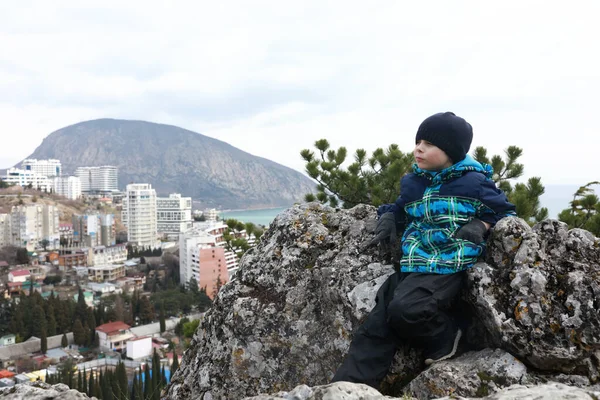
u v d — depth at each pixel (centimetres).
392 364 288
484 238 282
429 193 288
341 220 378
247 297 361
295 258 362
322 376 317
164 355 7231
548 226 273
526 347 244
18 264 13300
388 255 332
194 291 10306
